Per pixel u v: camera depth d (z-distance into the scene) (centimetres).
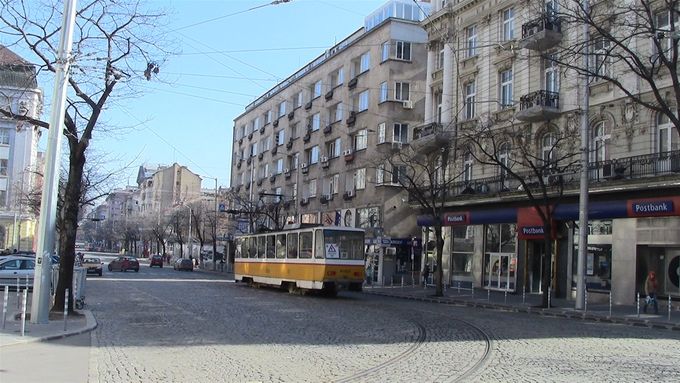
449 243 3634
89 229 15738
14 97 1712
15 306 1819
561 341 1324
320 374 919
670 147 2361
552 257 2900
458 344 1255
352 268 2673
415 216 4238
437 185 3244
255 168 7194
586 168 2259
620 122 2545
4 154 6725
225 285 3556
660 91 2383
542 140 2978
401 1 4594
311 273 2711
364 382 862
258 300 2391
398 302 2558
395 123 4331
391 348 1189
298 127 6009
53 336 1204
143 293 2644
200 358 1043
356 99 4853
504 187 3081
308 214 5497
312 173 5534
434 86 3912
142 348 1140
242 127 7912
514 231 3152
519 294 3044
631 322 1898
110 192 4578
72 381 826
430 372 938
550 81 2947
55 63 1505
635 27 1889
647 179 2325
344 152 4884
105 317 1655
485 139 3231
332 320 1694
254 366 976
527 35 2909
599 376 905
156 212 11175
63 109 1449
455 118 3375
